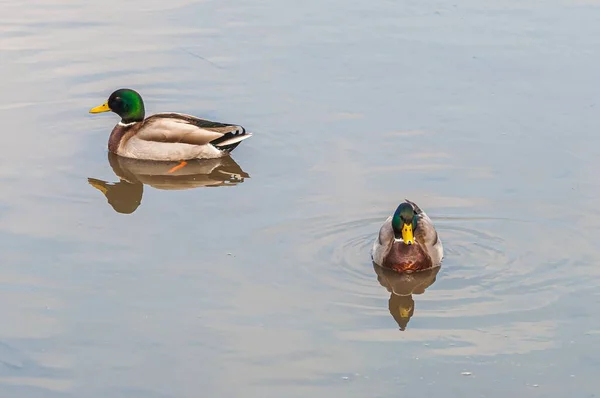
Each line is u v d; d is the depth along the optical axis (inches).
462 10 979.3
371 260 558.9
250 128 741.9
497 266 547.5
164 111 775.1
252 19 963.3
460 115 752.3
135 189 667.4
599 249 560.4
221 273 537.0
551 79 813.2
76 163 701.3
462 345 470.9
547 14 965.2
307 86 810.2
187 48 893.2
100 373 444.5
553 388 437.7
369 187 645.3
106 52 884.0
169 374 444.8
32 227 593.3
